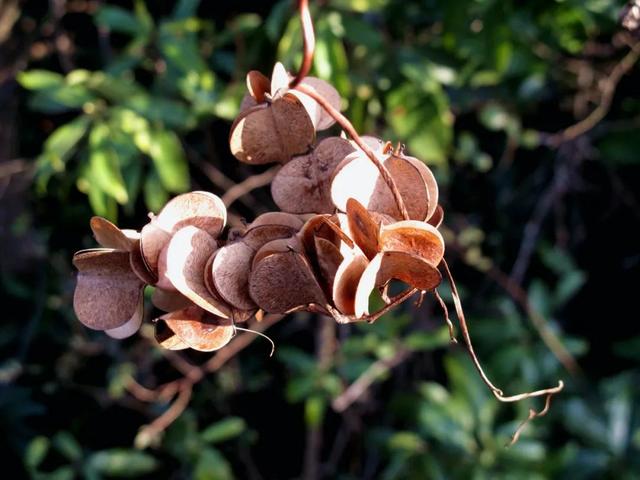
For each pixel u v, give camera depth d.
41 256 0.91
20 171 0.85
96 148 0.63
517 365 0.85
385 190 0.29
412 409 0.85
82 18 0.86
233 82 0.73
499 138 0.91
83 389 0.92
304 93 0.30
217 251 0.29
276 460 0.95
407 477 0.81
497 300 0.89
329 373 0.81
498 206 0.93
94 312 0.30
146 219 0.87
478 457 0.79
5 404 0.91
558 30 0.74
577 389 0.88
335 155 0.31
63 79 0.67
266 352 0.93
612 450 0.83
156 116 0.66
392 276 0.28
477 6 0.65
